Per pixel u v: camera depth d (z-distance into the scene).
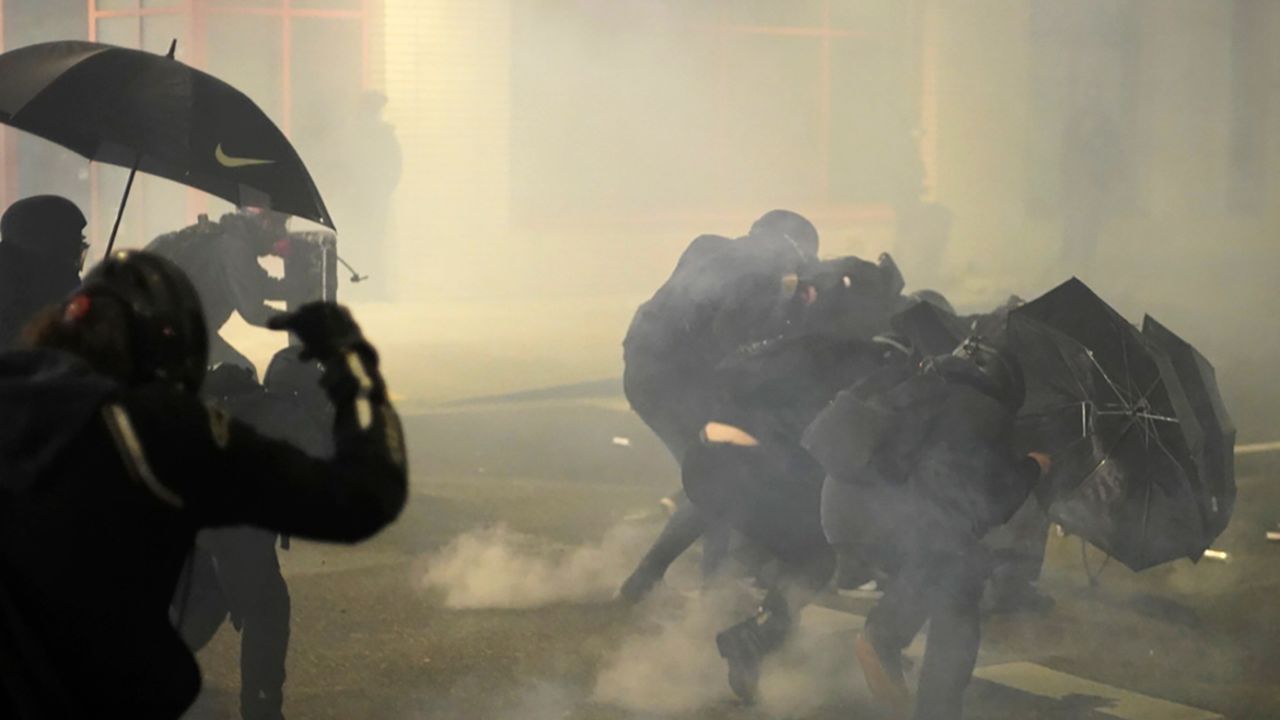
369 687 5.73
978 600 5.06
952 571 5.02
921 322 5.50
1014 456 4.95
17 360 2.67
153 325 2.75
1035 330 5.54
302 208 5.01
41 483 2.58
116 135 4.82
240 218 5.32
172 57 5.05
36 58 4.97
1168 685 5.90
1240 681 5.96
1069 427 5.54
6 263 5.02
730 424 5.61
